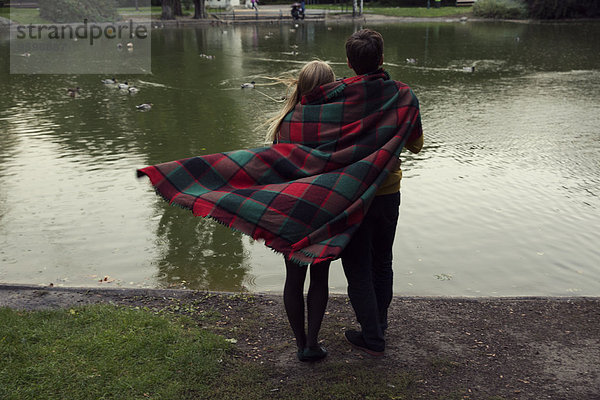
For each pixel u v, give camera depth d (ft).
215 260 20.29
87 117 44.09
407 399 10.09
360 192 9.50
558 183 28.17
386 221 10.37
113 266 19.63
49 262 19.81
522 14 145.38
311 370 10.96
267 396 10.12
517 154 33.50
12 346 11.30
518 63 72.90
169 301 14.01
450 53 82.23
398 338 12.27
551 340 12.15
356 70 10.13
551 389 10.43
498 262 19.99
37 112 45.98
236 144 35.68
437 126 40.78
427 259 20.25
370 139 9.73
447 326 12.81
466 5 168.55
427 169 30.58
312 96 10.00
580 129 39.55
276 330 12.57
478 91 54.54
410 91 9.97
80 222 23.41
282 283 18.60
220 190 9.80
